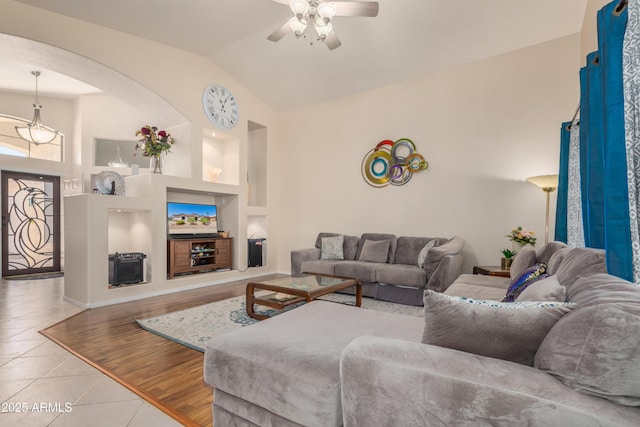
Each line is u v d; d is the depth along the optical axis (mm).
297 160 6027
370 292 4172
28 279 5582
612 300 911
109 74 4109
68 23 3625
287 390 1275
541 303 1094
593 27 2992
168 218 4738
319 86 5293
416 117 4707
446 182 4449
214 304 3885
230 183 5637
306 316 2027
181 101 4723
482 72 4199
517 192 3961
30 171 6012
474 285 2998
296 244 6020
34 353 2486
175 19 3930
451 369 949
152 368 2248
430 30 3902
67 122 6344
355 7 2791
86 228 3738
